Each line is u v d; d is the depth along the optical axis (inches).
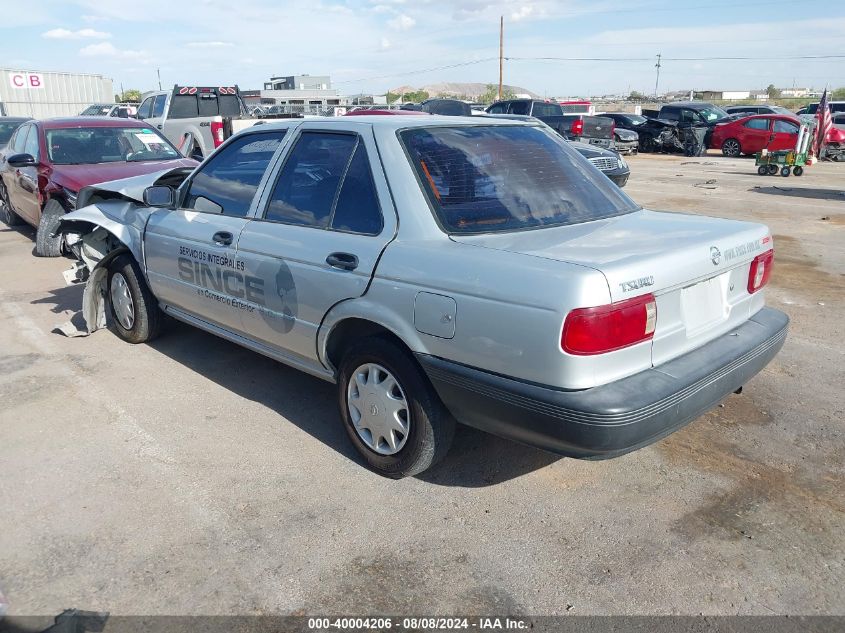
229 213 167.9
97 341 219.6
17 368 196.5
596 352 104.5
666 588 109.0
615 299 104.7
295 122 157.9
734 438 156.1
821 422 162.9
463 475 141.6
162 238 187.6
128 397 177.8
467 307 114.3
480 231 126.0
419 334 122.4
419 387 127.0
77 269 230.4
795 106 2608.3
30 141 367.2
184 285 182.9
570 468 144.4
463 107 653.3
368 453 141.3
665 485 137.6
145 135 366.3
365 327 139.4
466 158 137.6
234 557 116.1
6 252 348.8
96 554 116.6
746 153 943.0
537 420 109.0
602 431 104.3
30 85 1213.1
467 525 125.0
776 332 138.9
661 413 108.6
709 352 123.0
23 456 147.9
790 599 106.6
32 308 253.4
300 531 123.0
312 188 147.9
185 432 159.2
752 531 123.0
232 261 161.9
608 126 732.7
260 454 149.5
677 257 115.6
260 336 162.2
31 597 106.6
